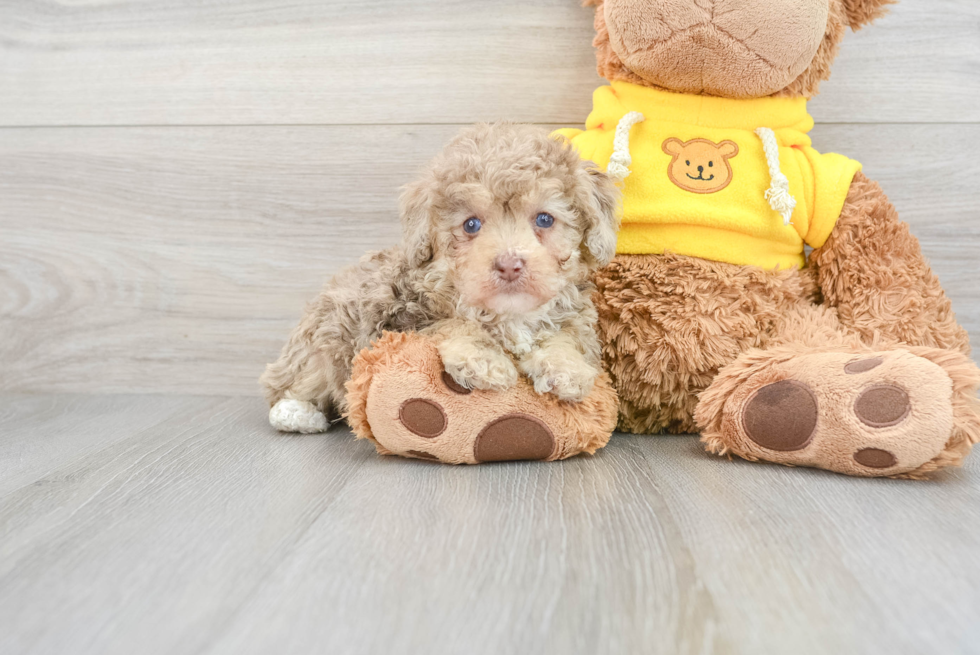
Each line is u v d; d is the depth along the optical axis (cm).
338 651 34
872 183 59
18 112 71
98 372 73
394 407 51
